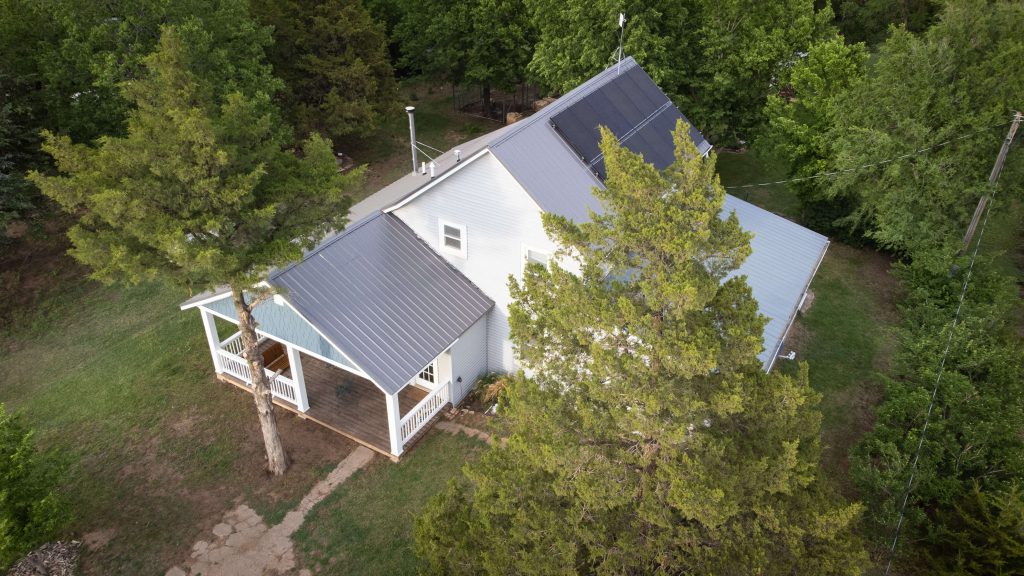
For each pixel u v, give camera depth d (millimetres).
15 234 29234
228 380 21641
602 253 11328
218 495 17656
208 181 12852
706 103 31922
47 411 20469
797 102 30359
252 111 14594
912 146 24406
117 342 23688
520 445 11461
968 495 15008
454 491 13086
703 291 9781
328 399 20703
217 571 15672
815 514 10680
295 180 14617
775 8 32812
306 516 17078
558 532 11039
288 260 14438
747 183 36844
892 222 25562
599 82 23172
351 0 35062
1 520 13297
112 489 17734
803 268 22000
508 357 21531
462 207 19594
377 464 18625
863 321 25828
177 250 12352
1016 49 22844
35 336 23984
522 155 18547
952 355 19047
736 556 10430
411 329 18562
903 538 15164
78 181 12938
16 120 26219
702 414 10578
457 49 40375
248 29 29609
